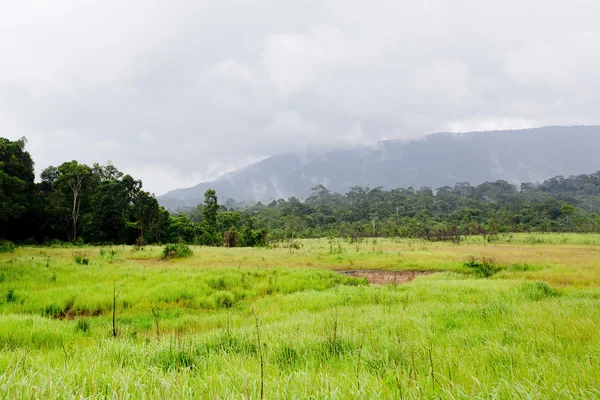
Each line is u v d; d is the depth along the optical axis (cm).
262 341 623
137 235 6500
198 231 7012
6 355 539
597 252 3891
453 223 9925
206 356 550
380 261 3394
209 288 1783
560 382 316
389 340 591
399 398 284
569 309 822
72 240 5597
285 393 296
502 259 3203
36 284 1748
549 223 9894
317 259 3534
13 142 5228
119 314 1412
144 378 369
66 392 306
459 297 1316
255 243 6650
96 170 7319
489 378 346
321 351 543
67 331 969
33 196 5366
